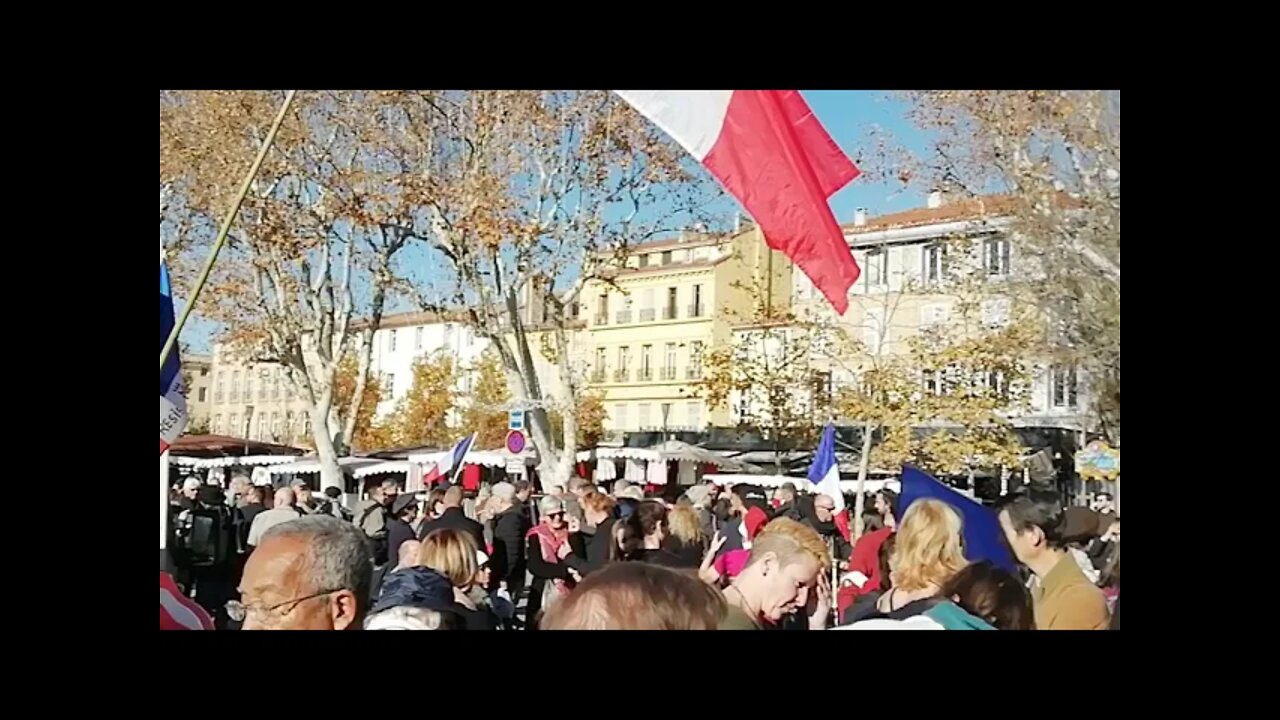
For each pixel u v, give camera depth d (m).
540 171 33.00
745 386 37.72
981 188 28.88
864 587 7.05
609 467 37.69
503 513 10.55
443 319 34.06
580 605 3.51
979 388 31.52
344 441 35.38
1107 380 27.59
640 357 51.16
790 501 13.09
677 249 50.84
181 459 33.22
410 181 32.91
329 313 34.50
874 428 34.25
